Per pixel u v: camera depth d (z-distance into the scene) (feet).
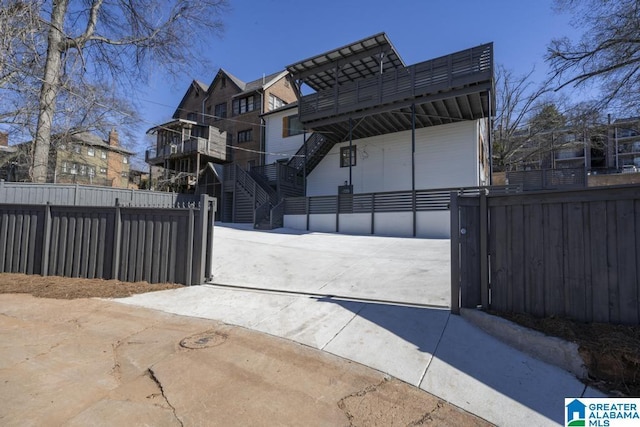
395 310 13.82
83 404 7.87
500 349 10.39
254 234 41.93
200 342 11.46
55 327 13.04
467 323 12.18
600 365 8.75
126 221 20.51
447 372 9.32
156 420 7.29
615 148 118.62
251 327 12.80
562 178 48.19
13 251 22.95
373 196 45.29
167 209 19.71
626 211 10.13
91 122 46.70
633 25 27.63
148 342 11.53
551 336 9.85
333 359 10.14
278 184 60.03
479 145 53.52
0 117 37.78
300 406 7.84
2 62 28.09
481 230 12.83
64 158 56.24
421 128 54.65
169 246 19.57
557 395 8.25
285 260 25.53
